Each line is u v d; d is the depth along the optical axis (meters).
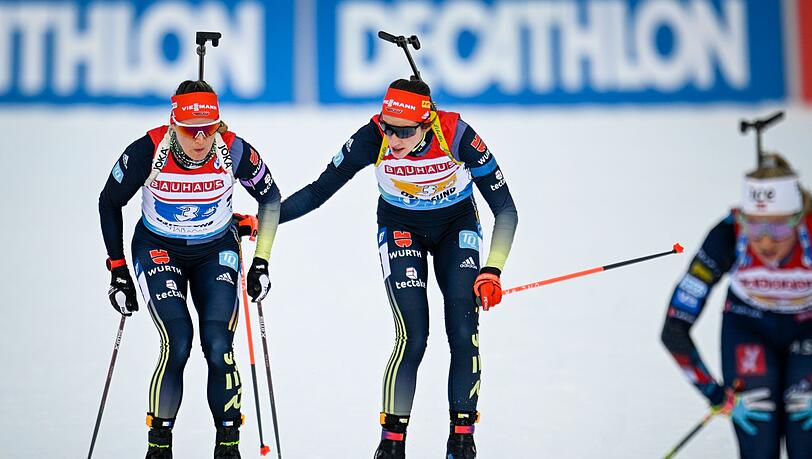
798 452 12.94
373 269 28.50
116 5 54.03
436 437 17.28
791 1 54.97
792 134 48.59
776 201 12.91
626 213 35.53
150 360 21.47
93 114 53.84
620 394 19.20
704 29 54.94
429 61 54.59
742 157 44.91
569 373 20.41
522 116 54.03
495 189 16.59
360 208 35.75
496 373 20.42
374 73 54.56
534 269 28.44
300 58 54.44
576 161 44.28
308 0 54.47
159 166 15.45
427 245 17.09
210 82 54.28
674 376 20.22
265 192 16.48
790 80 55.06
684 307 13.62
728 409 13.30
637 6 54.94
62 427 17.59
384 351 21.84
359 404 18.78
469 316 15.79
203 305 15.63
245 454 16.44
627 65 54.91
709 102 54.94
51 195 38.69
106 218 15.97
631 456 16.25
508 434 17.25
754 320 13.78
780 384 13.31
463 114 54.12
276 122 51.72
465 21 54.59
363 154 16.52
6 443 16.80
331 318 24.16
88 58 54.00
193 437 17.23
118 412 18.44
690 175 41.72
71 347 22.25
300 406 18.69
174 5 54.06
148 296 15.51
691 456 16.23
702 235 32.38
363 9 54.56
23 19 53.94
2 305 25.47
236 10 54.31
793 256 13.31
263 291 16.08
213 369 15.06
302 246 30.84
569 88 54.84
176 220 15.81
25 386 19.77
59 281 27.80
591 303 25.25
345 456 16.34
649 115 54.19
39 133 49.56
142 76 54.06
